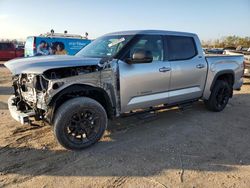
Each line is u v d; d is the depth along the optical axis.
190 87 5.38
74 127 3.90
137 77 4.37
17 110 4.12
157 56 4.76
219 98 6.12
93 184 3.12
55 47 15.80
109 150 4.03
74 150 3.96
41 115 3.96
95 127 4.07
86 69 3.91
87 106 3.90
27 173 3.34
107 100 4.15
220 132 4.88
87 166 3.54
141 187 3.07
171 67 4.88
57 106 3.88
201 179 3.25
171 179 3.24
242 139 4.56
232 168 3.53
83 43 16.92
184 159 3.77
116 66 4.14
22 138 4.41
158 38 4.84
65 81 3.70
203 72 5.55
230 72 6.18
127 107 4.39
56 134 3.75
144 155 3.87
